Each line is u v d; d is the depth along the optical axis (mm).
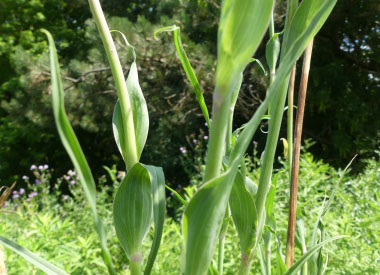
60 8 11750
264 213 611
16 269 1716
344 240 1800
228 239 2141
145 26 7246
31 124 9234
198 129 7992
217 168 446
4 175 10773
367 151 7309
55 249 2082
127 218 549
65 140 405
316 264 749
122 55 6918
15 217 3574
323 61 7910
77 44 10945
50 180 10383
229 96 427
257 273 1845
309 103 7715
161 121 7738
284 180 2766
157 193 549
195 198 432
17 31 11578
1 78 11734
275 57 670
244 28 394
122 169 10336
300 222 821
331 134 7688
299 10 528
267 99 417
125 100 559
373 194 2283
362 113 7266
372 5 6902
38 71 7801
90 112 8312
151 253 541
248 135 431
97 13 544
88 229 3346
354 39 7973
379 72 7793
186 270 456
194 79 587
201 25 7711
